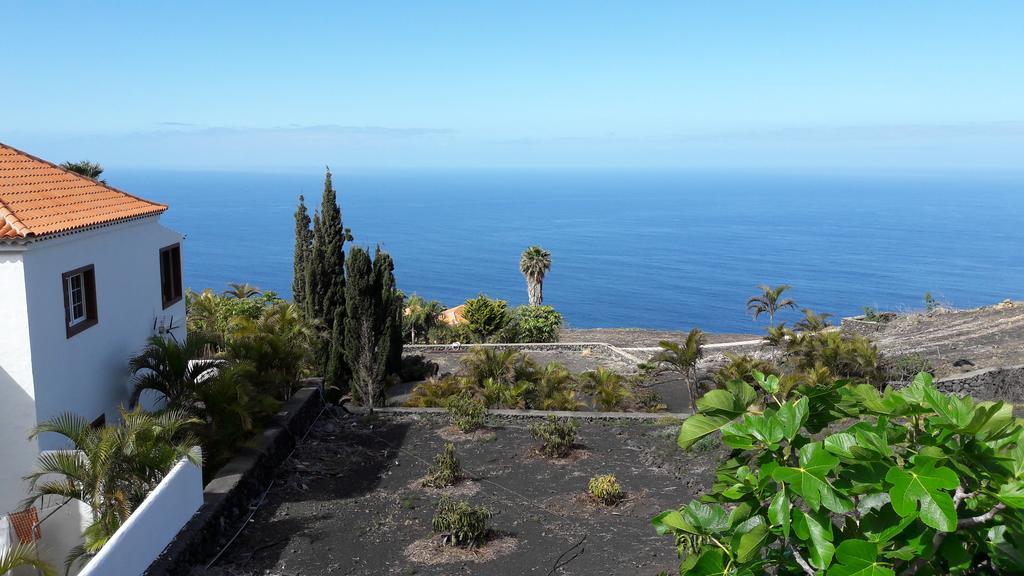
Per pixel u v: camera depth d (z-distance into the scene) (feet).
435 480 49.55
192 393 50.11
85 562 36.11
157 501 35.58
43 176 50.85
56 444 41.98
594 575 37.45
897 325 118.62
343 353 86.58
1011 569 16.35
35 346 40.11
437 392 80.89
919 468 15.39
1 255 39.11
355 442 58.44
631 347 136.56
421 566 38.55
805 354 86.22
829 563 16.06
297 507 45.96
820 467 15.94
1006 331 98.17
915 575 16.69
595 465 53.21
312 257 87.76
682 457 54.13
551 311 143.43
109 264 49.08
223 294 118.62
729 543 18.81
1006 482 16.42
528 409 76.89
